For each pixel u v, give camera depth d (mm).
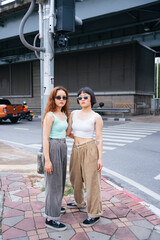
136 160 6090
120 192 3779
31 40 26891
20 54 31672
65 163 2797
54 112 2740
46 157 2625
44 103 4176
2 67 30172
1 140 9242
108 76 21781
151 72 24297
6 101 16859
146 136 10062
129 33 23547
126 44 20469
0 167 5059
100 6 15914
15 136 10297
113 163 5801
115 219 2902
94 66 22625
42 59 4141
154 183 4418
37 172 4633
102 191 3816
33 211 3045
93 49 22469
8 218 2871
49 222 2693
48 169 2625
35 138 9773
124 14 19078
